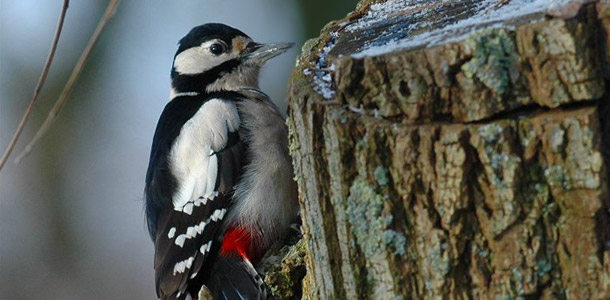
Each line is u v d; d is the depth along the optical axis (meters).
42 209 18.84
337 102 6.35
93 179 18.86
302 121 6.54
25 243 18.84
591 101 5.73
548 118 5.71
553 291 5.82
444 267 5.97
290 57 17.25
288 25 17.27
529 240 5.80
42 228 18.88
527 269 5.82
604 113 5.79
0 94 18.44
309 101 6.46
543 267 5.81
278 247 9.91
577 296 5.78
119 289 18.80
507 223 5.81
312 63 7.14
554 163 5.73
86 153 18.73
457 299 5.99
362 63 6.13
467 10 7.29
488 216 5.86
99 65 18.20
